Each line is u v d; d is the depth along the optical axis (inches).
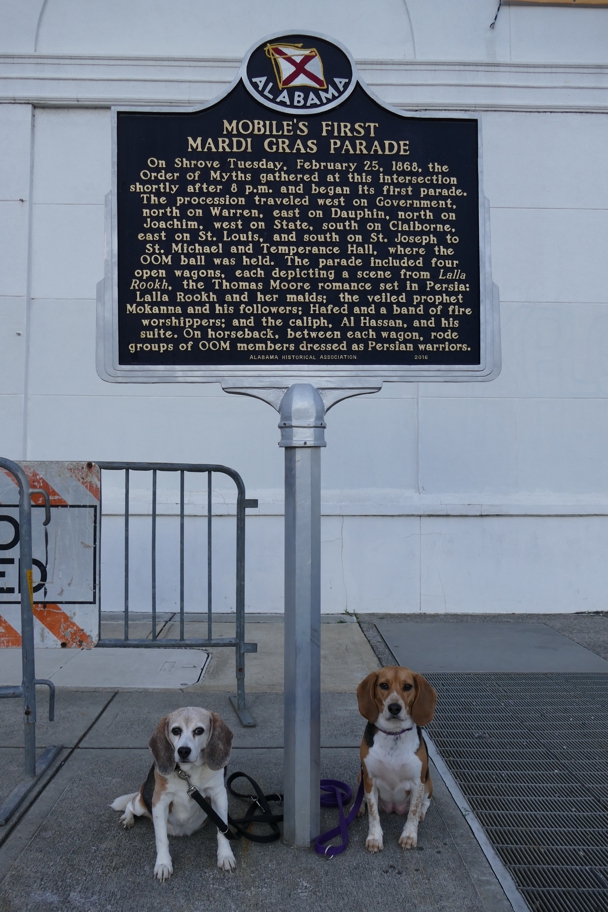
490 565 277.0
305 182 129.3
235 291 127.4
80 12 274.5
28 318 270.1
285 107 128.4
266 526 271.7
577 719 175.5
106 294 126.0
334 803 131.8
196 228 127.7
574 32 282.5
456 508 274.5
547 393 281.4
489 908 103.3
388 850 117.2
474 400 279.7
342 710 176.6
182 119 128.8
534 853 118.0
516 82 279.6
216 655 221.9
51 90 269.4
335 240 129.0
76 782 138.3
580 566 278.8
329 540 274.5
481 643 237.1
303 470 117.3
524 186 282.5
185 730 108.6
